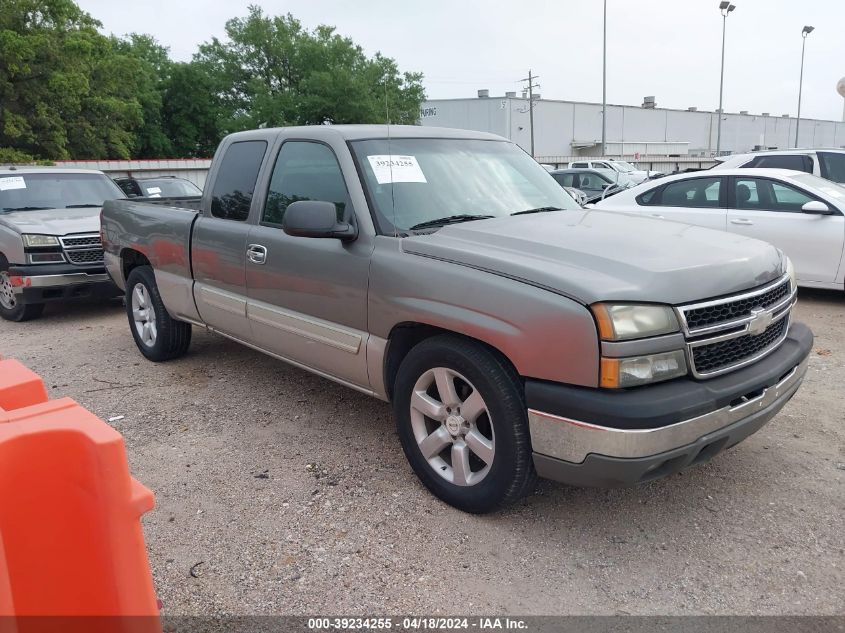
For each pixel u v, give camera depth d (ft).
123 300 29.76
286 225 11.35
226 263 14.94
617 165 105.60
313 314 12.79
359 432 13.87
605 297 8.57
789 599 8.55
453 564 9.36
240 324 14.98
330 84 166.91
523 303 9.12
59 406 4.71
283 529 10.30
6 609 4.02
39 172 29.27
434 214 12.12
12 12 84.69
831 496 11.02
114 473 4.45
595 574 9.12
